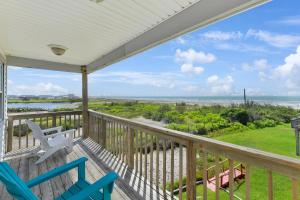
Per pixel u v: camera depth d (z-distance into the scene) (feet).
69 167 6.78
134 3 7.87
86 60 18.67
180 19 8.50
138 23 9.78
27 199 4.55
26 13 8.84
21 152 15.33
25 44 13.43
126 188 9.61
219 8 6.81
